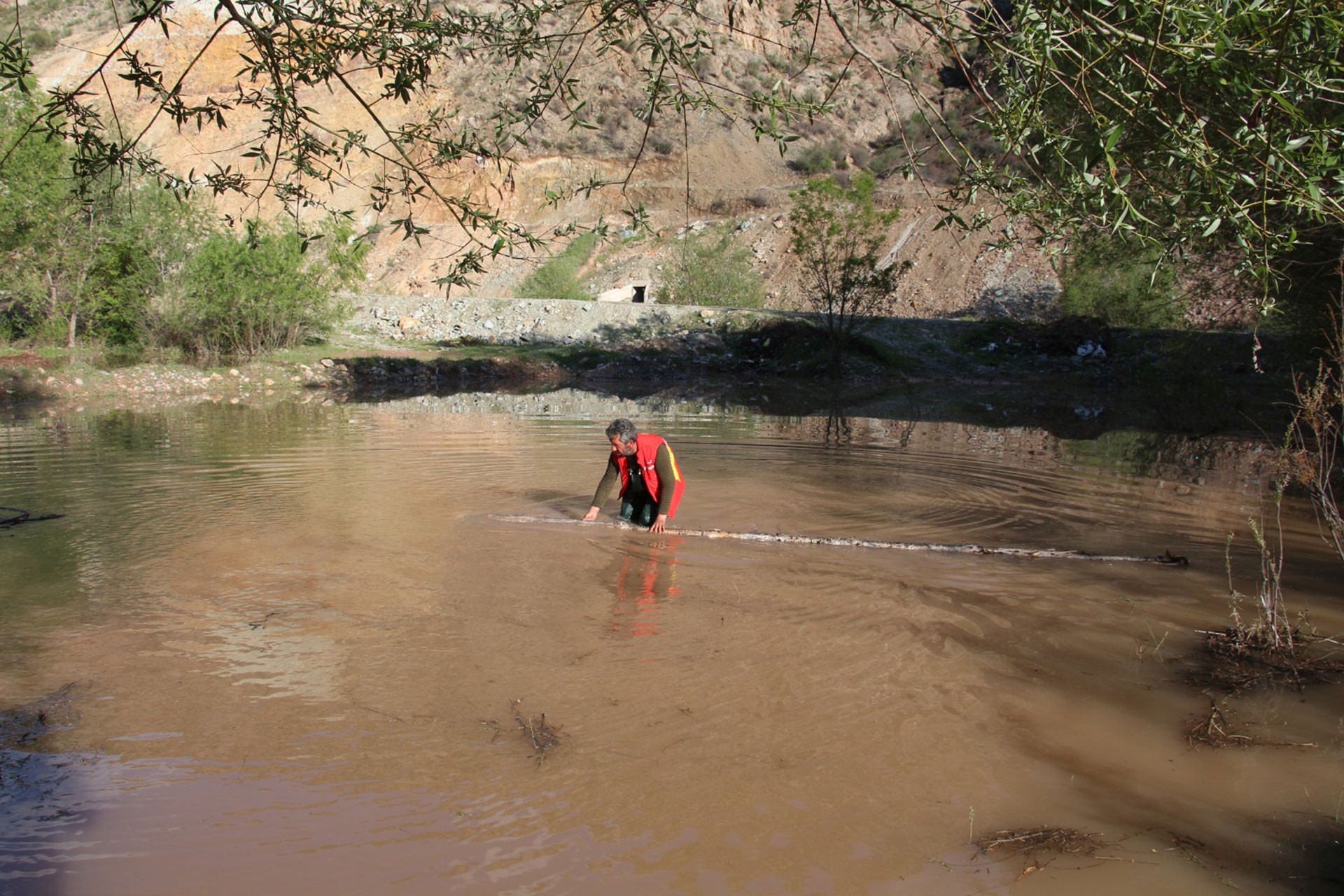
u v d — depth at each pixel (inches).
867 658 182.9
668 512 283.9
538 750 144.6
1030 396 766.5
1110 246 495.2
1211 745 148.3
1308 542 277.7
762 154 1857.8
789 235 1621.6
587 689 166.9
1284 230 113.1
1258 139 106.2
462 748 145.0
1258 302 129.6
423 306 1109.7
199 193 824.9
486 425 546.0
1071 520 307.1
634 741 147.9
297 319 896.3
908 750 146.0
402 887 111.1
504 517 298.7
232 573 235.1
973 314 1343.5
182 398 705.6
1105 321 983.0
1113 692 168.2
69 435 489.7
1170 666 179.9
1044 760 143.3
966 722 155.9
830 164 1782.7
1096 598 221.3
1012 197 127.3
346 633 194.2
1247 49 100.5
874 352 948.6
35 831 121.8
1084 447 483.8
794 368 930.7
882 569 243.9
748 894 110.4
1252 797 133.3
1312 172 105.9
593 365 932.6
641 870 114.9
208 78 1428.4
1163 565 250.8
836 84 136.5
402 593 220.8
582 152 1812.3
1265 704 163.5
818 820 126.7
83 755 142.1
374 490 340.8
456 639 191.0
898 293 1445.6
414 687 167.3
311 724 152.7
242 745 145.6
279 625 198.7
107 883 111.4
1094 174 120.1
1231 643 192.1
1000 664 180.9
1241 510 324.8
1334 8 100.9
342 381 818.2
